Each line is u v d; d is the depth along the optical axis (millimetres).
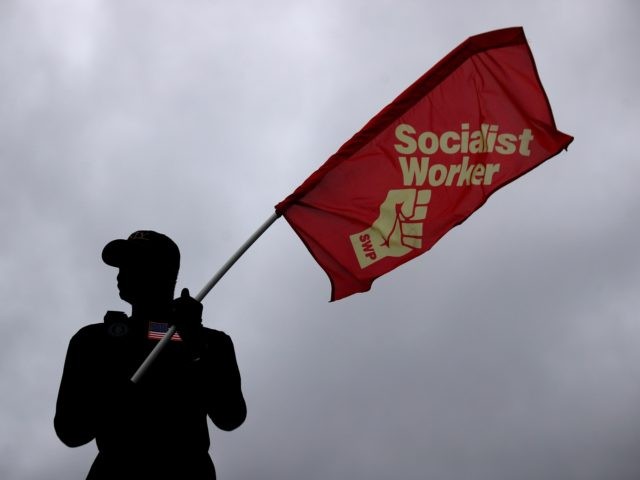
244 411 5785
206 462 5426
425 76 9172
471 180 9047
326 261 8711
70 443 5375
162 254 5699
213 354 5539
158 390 5383
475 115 9164
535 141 9141
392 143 9023
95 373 5445
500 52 9258
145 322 5633
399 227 8836
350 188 8852
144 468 5246
